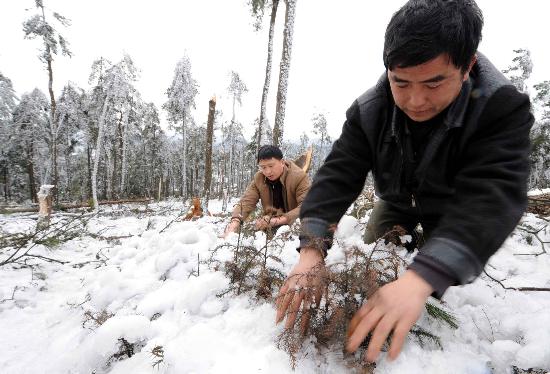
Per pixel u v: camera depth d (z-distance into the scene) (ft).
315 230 5.06
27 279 11.87
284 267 6.90
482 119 4.11
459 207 3.89
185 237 9.59
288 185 11.85
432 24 3.24
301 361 4.26
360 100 5.29
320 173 5.70
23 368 6.38
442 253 3.52
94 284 9.05
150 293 7.11
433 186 4.96
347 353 4.09
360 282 4.47
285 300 4.48
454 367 4.00
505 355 4.15
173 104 125.90
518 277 6.52
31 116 128.26
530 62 84.38
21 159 135.74
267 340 4.72
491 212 3.63
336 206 5.41
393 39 3.46
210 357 4.62
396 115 4.79
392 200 5.91
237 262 6.90
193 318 5.89
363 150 5.47
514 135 4.01
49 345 7.04
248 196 12.54
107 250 16.55
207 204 41.91
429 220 5.69
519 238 8.81
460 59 3.43
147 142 175.52
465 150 4.37
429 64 3.38
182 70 125.08
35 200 129.29
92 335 6.33
